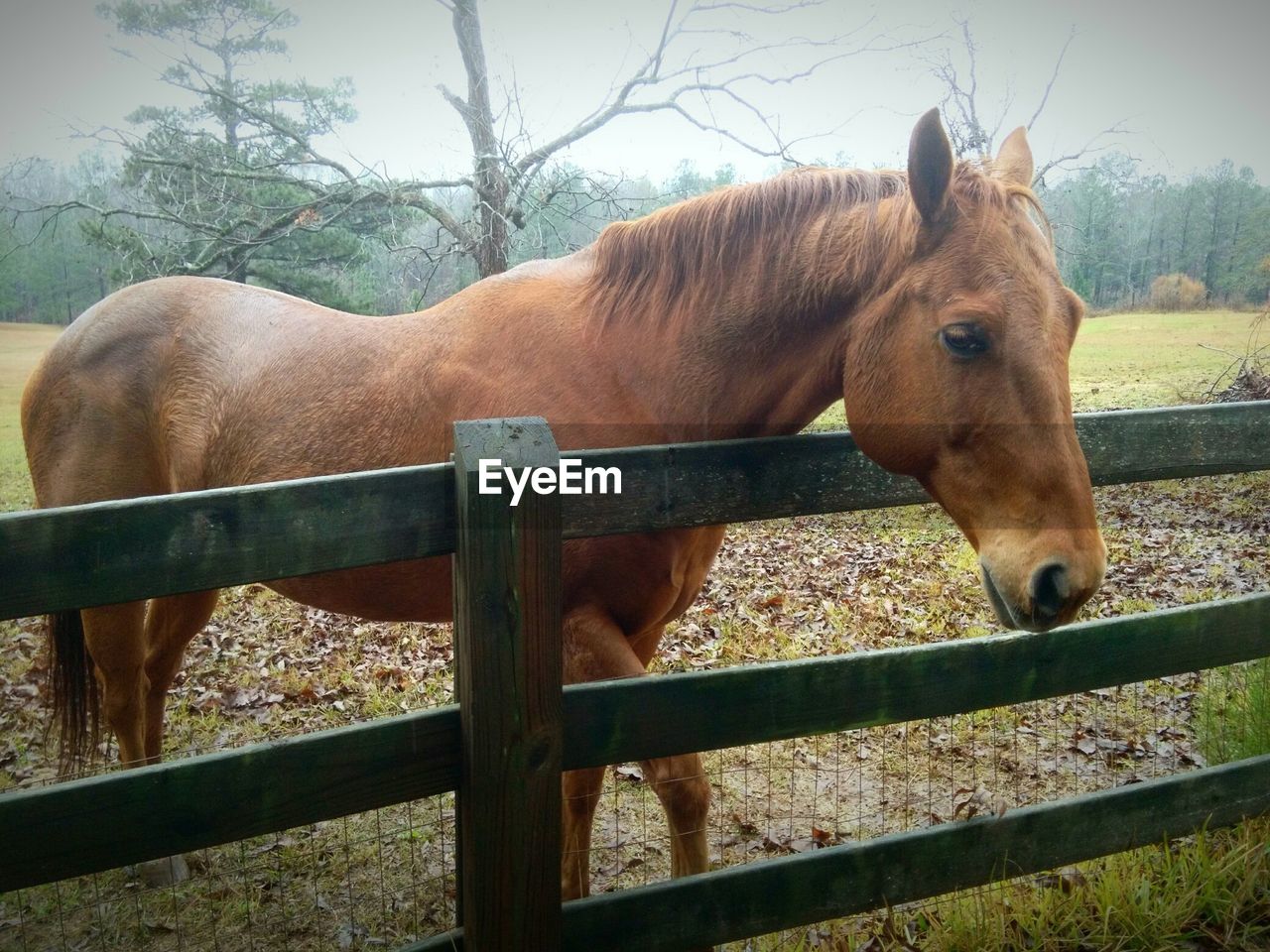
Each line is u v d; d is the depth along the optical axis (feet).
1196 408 6.73
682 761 5.95
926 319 5.52
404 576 7.59
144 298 9.28
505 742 4.63
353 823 10.04
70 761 9.31
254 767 4.36
